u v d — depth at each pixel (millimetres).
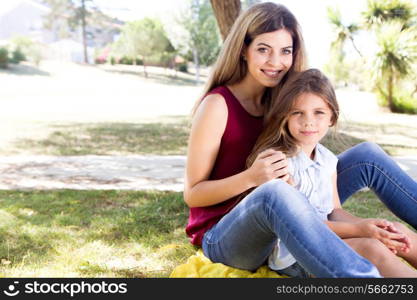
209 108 2162
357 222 2016
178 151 6914
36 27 49406
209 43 33781
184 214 3590
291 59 2217
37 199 4062
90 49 46000
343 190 2416
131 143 7648
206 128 2150
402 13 13375
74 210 3727
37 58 33656
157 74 35344
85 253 2758
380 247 1831
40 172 5359
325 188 2139
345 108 14117
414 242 2037
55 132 8805
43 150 6934
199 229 2297
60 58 41094
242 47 2207
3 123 10156
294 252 1685
